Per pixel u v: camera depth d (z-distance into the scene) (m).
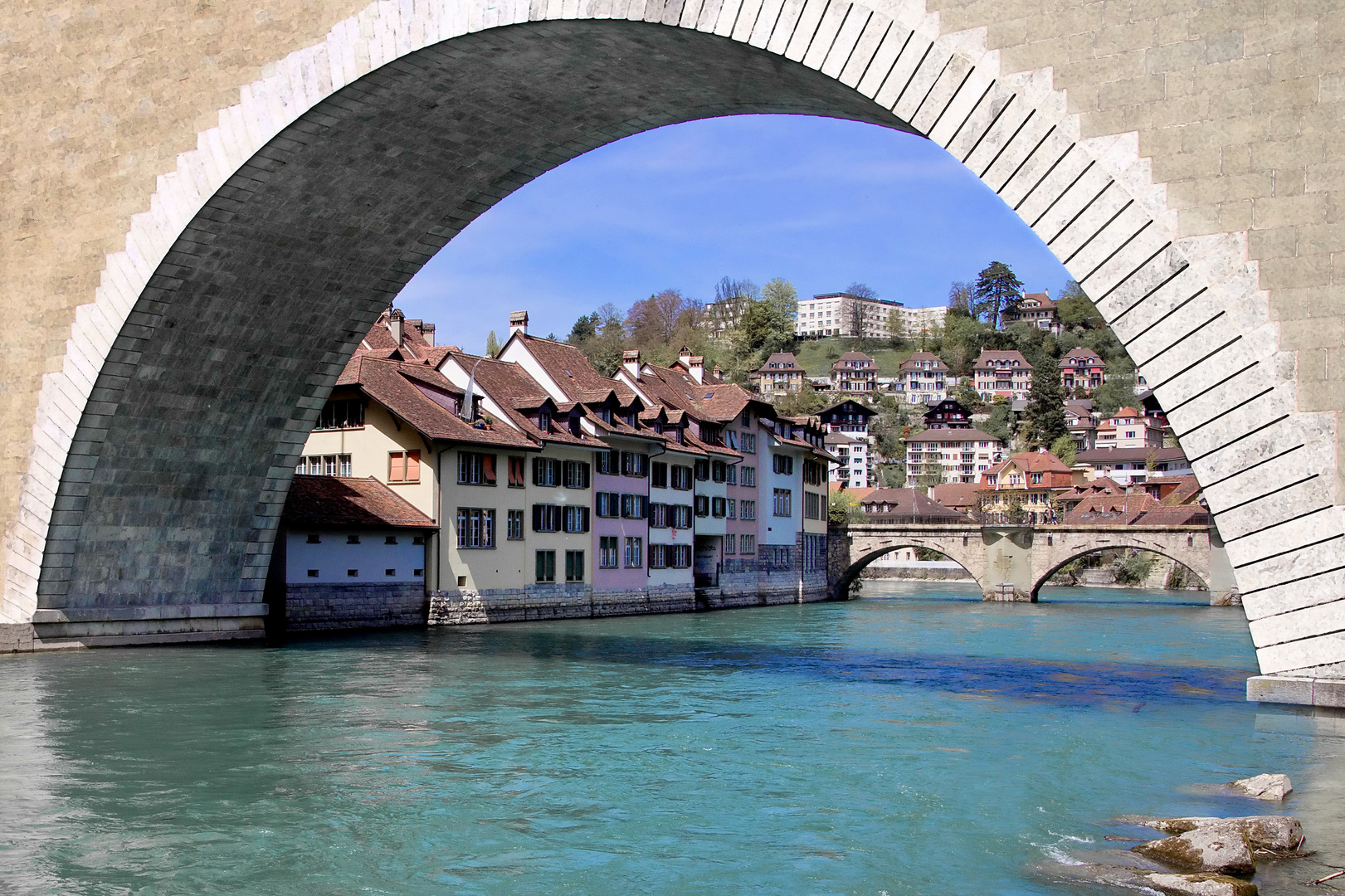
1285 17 15.22
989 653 37.53
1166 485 144.12
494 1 21.23
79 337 27.25
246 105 24.53
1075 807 14.59
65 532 28.55
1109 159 16.14
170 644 32.09
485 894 11.46
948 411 191.12
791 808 14.76
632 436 58.50
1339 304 14.85
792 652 36.94
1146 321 15.91
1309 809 13.78
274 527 34.00
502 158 27.73
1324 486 14.94
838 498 91.81
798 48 18.62
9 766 16.95
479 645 37.06
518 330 59.19
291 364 31.03
